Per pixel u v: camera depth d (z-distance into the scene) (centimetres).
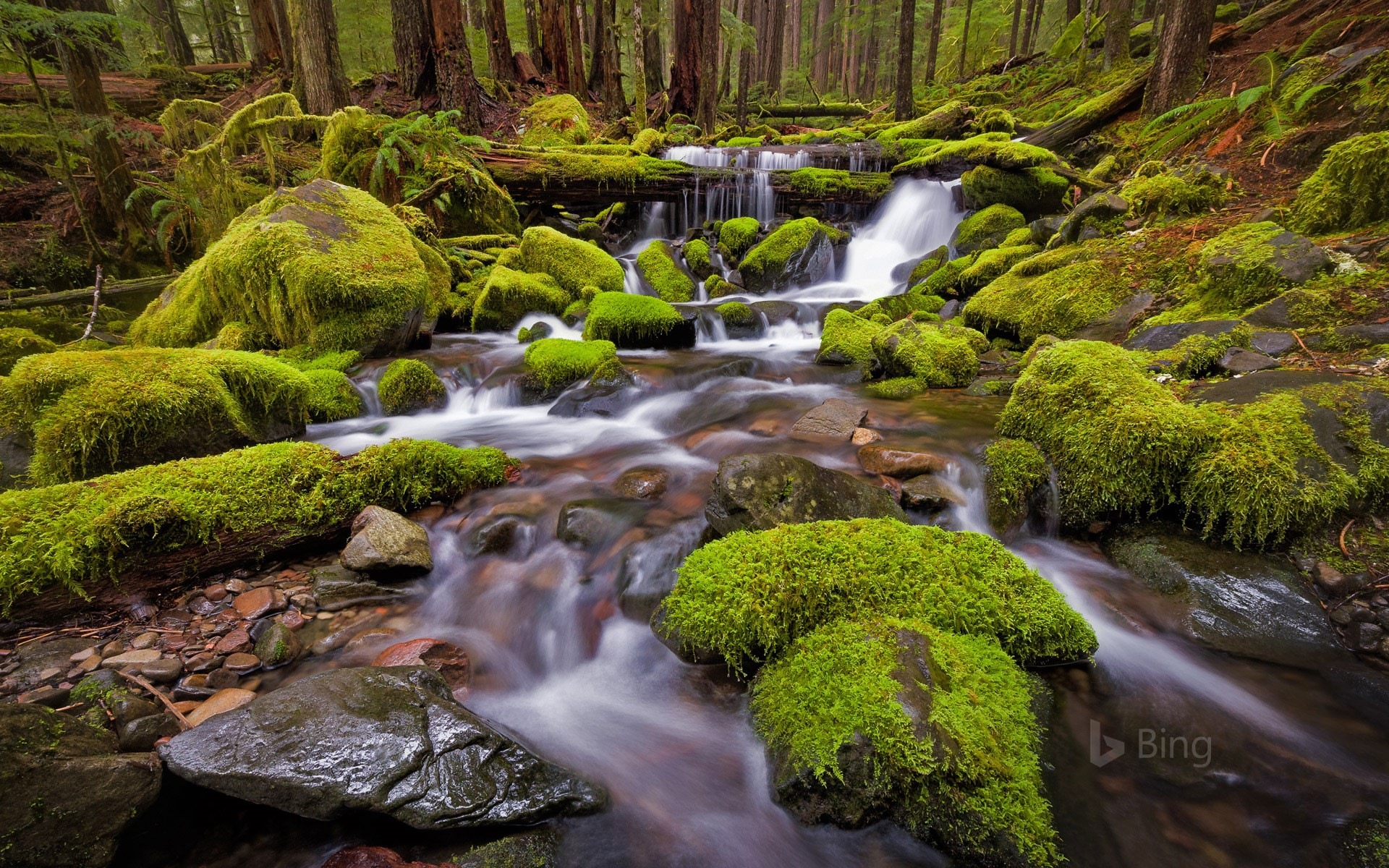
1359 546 288
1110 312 556
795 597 259
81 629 275
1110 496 344
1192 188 641
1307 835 191
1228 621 275
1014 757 203
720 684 260
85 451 350
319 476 355
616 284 872
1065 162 981
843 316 696
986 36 2789
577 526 358
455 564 346
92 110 868
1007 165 927
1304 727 230
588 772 228
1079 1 1917
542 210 1195
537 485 418
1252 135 721
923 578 270
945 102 1825
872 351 632
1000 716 215
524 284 809
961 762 193
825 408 494
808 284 988
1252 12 1057
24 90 1169
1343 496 294
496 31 1764
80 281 867
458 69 1302
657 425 529
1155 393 364
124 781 185
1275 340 409
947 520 357
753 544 283
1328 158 516
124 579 287
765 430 484
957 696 217
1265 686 248
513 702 263
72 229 911
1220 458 313
